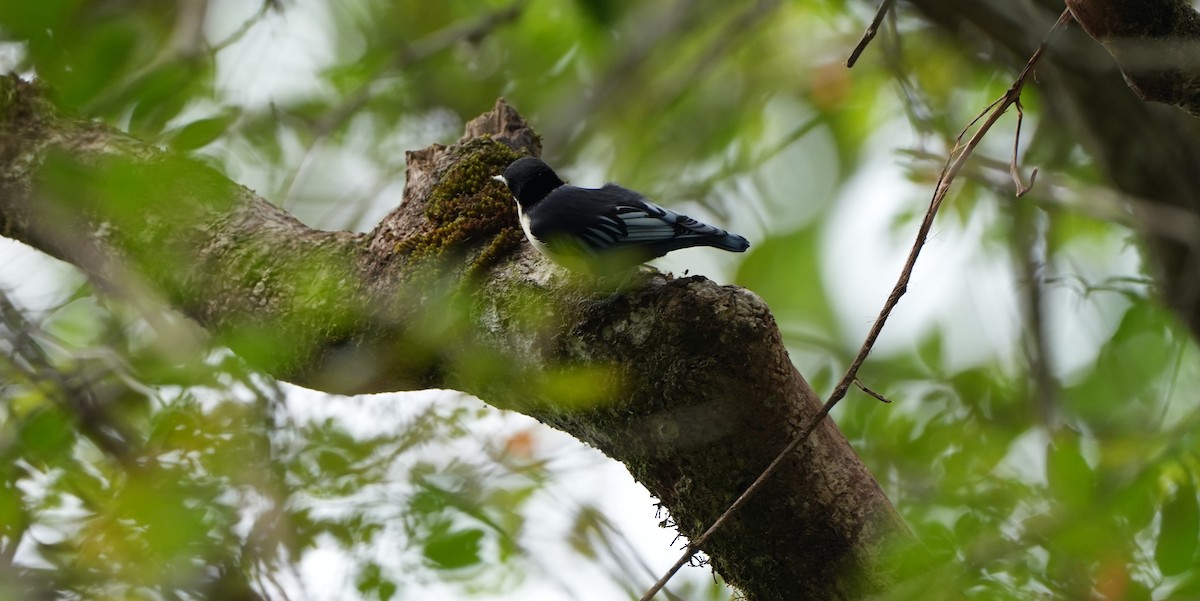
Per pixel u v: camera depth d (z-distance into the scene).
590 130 16.23
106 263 8.68
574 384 6.56
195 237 8.40
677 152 17.31
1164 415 10.91
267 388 8.60
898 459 11.23
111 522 7.95
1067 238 14.93
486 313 7.21
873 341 6.25
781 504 6.53
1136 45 6.57
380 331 7.59
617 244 7.58
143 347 10.05
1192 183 11.16
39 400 9.70
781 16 16.95
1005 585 7.39
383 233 8.02
